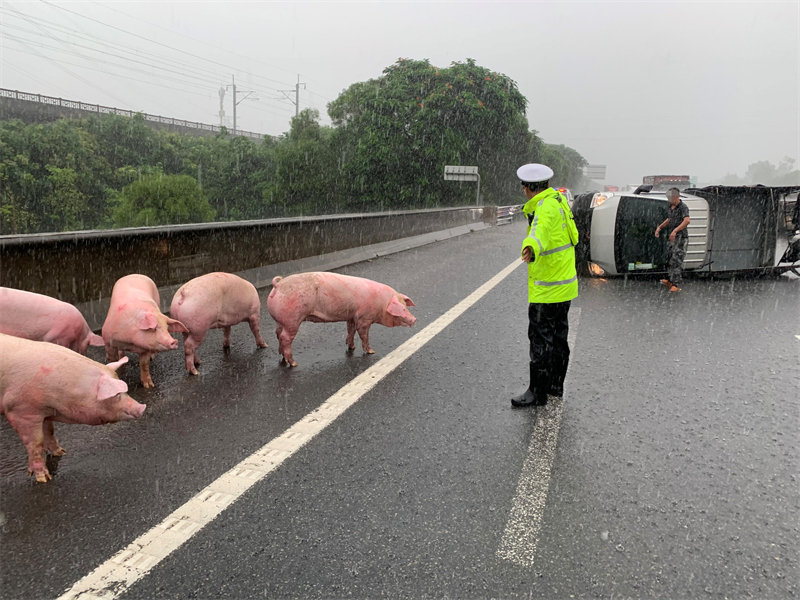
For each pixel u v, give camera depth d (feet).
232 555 9.04
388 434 13.43
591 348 21.01
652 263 36.09
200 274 27.30
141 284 17.53
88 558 8.94
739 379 17.78
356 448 12.70
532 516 10.19
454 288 32.55
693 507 10.60
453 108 149.69
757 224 38.60
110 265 21.95
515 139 178.50
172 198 152.05
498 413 14.82
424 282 34.47
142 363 15.93
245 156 195.11
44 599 8.05
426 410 14.92
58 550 9.12
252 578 8.53
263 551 9.14
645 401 15.83
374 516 10.12
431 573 8.70
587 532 9.78
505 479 11.46
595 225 37.22
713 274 38.58
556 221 14.60
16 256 18.26
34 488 10.92
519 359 19.47
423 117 149.07
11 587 8.29
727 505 10.69
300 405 15.08
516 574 8.72
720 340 22.29
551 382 15.96
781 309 28.04
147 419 14.03
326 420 14.15
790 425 14.34
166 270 25.05
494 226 91.81
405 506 10.45
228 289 18.11
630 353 20.43
